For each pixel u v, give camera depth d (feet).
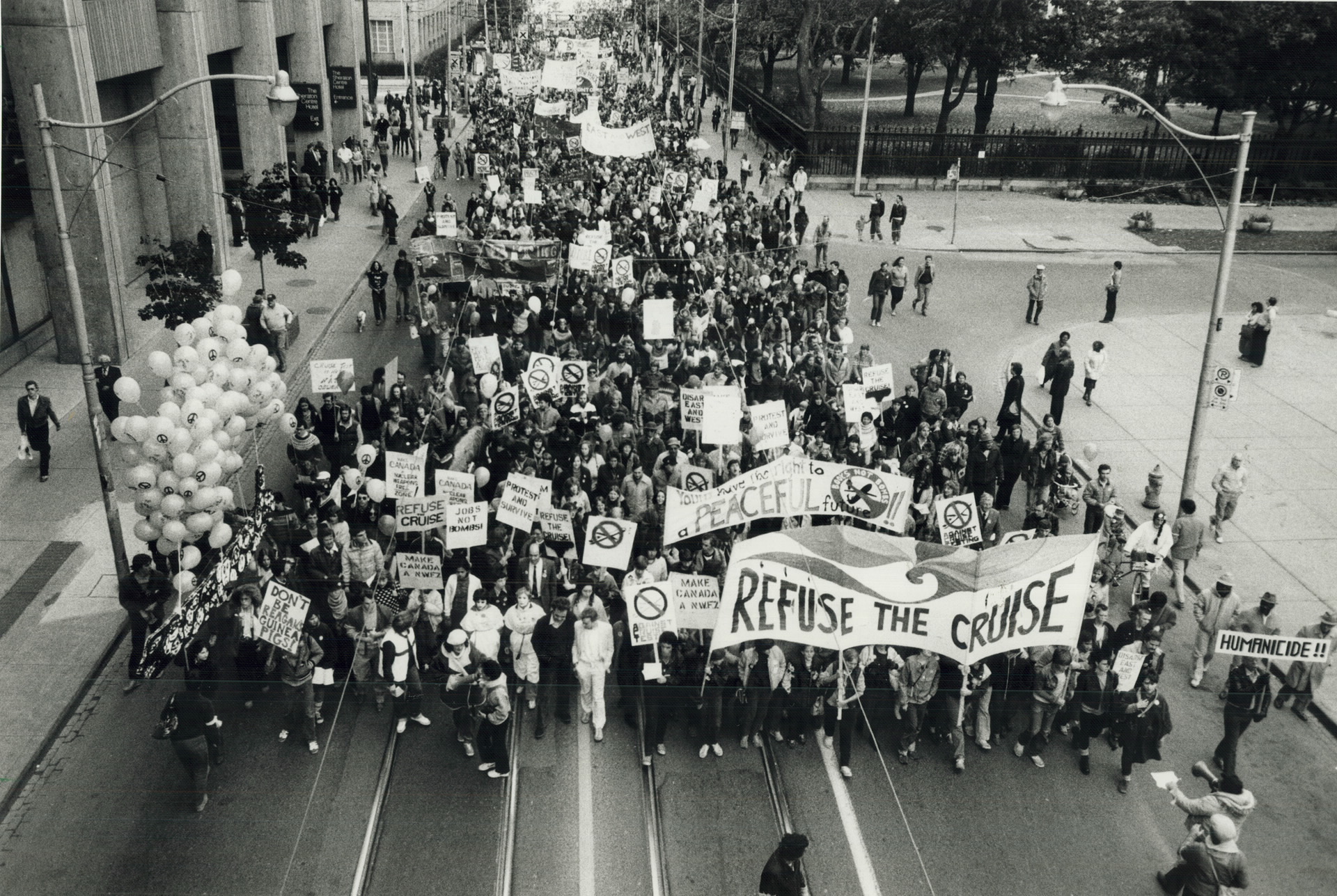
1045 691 39.88
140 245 95.50
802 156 156.04
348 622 42.96
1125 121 194.29
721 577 45.01
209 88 91.09
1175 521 52.95
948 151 157.69
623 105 177.47
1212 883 33.22
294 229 81.35
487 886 34.42
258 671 43.50
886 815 38.40
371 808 37.73
